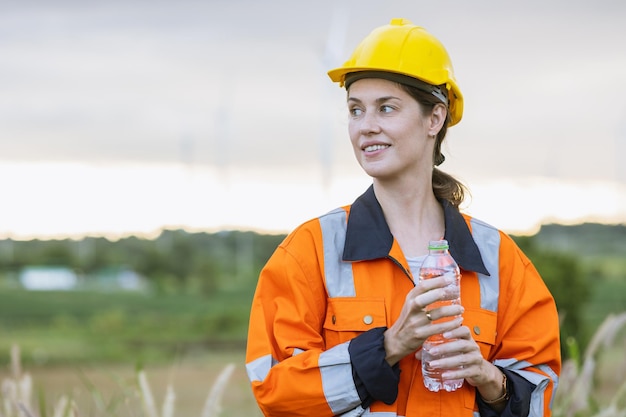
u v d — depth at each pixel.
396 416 3.05
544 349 3.25
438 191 3.38
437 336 2.99
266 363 3.12
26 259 80.62
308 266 3.18
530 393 3.14
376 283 3.13
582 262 11.88
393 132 3.14
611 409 5.11
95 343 34.66
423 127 3.21
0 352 30.53
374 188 3.29
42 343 34.53
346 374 2.99
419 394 3.09
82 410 4.99
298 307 3.14
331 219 3.26
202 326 39.75
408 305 2.90
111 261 78.12
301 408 3.03
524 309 3.25
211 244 72.31
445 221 3.28
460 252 3.20
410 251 3.22
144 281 71.19
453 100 3.35
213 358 27.08
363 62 3.18
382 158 3.17
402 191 3.24
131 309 51.06
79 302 56.94
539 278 3.36
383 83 3.16
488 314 3.18
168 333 38.34
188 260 71.75
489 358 3.25
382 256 3.13
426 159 3.28
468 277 3.20
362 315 3.09
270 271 3.21
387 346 2.97
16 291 65.06
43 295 61.84
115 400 4.88
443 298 2.86
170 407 4.48
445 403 3.09
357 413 3.04
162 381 19.59
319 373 3.02
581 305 11.45
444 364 2.94
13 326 43.03
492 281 3.23
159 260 72.25
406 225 3.25
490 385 3.07
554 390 3.27
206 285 62.50
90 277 76.44
